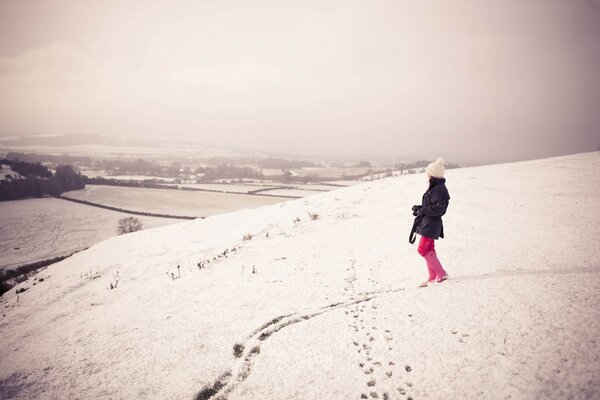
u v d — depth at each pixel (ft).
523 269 19.95
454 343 13.38
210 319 21.25
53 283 40.83
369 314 17.30
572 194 44.98
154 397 14.64
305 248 34.40
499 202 44.65
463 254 25.25
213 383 14.96
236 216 67.92
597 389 9.57
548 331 12.68
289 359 14.94
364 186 70.74
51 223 223.92
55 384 16.43
